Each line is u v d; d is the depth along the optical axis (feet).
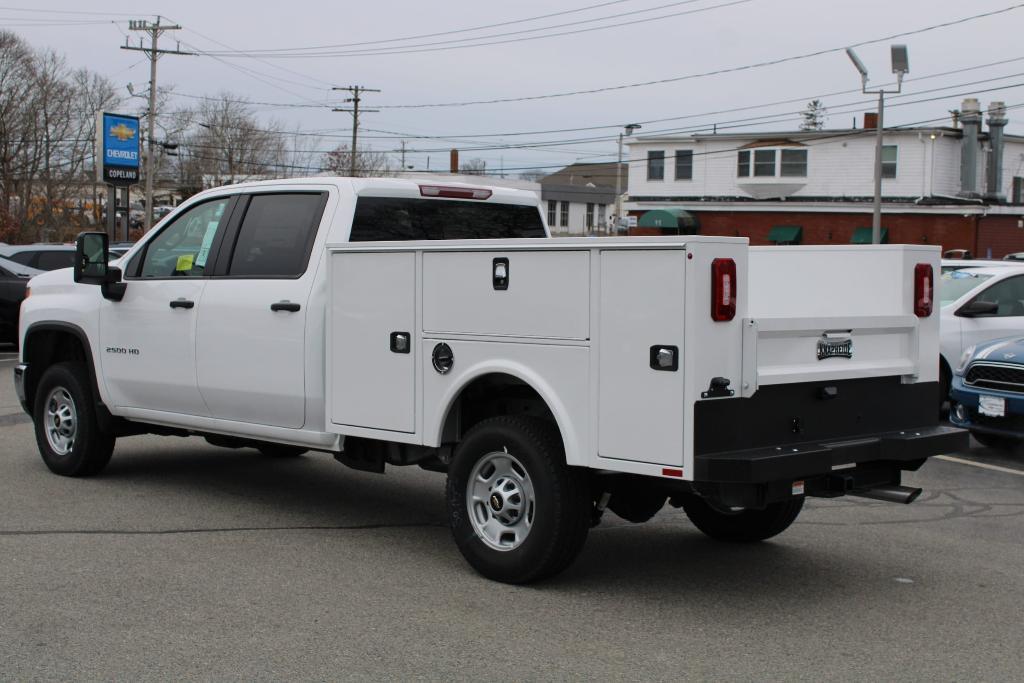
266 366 22.59
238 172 277.03
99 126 137.59
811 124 211.00
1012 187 184.24
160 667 14.80
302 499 25.90
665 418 16.47
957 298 38.45
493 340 18.70
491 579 19.19
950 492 28.07
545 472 18.04
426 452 20.83
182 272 24.75
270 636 16.11
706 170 188.85
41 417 27.89
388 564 20.22
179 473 28.78
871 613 17.79
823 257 21.12
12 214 176.96
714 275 16.29
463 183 24.50
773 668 15.16
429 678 14.53
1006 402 30.83
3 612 17.07
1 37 185.37
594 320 17.26
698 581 19.57
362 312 20.80
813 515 25.32
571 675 14.73
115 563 19.95
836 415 18.34
